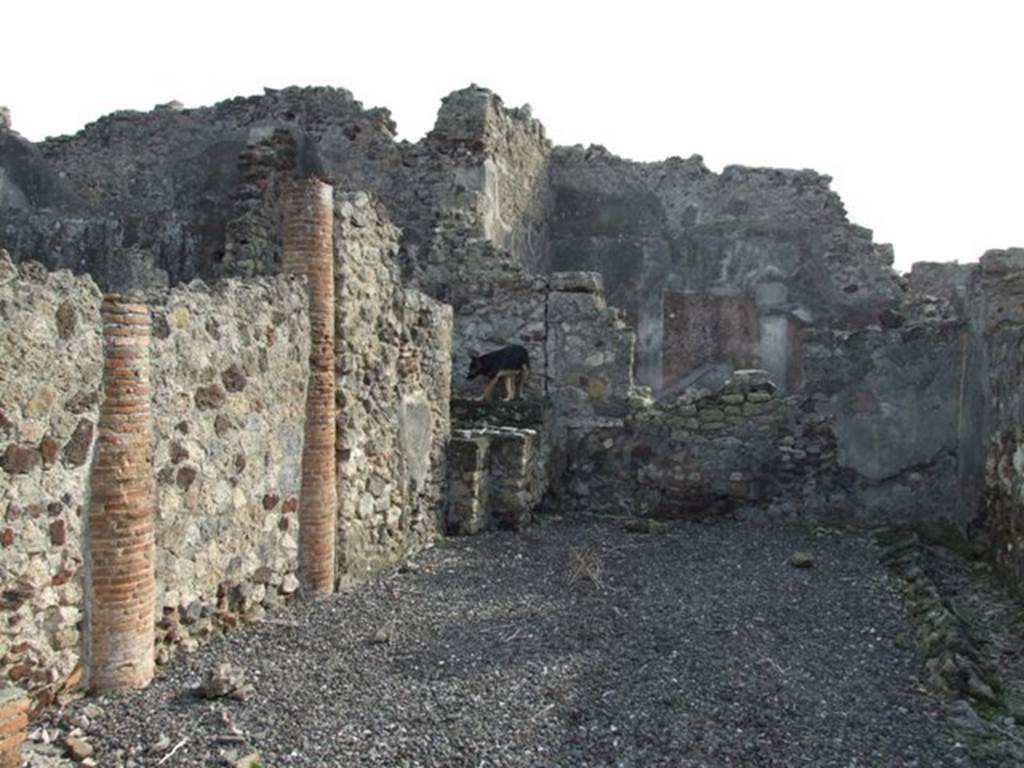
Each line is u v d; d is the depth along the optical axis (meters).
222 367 5.51
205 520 5.36
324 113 13.30
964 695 4.96
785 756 4.12
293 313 6.26
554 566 7.75
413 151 13.04
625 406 10.70
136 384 4.65
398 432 7.78
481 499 9.14
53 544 4.27
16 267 4.07
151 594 4.75
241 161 12.77
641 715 4.52
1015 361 7.48
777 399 10.23
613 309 10.88
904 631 6.10
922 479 9.82
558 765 3.95
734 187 16.02
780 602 6.73
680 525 9.97
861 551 8.70
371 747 4.05
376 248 7.36
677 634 5.86
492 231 13.16
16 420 4.06
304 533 6.43
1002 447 7.84
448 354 8.98
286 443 6.20
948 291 16.47
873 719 4.58
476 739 4.17
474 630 5.81
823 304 15.66
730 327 16.00
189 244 13.06
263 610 5.94
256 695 4.59
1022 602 6.97
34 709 4.17
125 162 13.55
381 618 6.02
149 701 4.45
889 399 9.89
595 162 16.50
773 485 10.21
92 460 4.48
